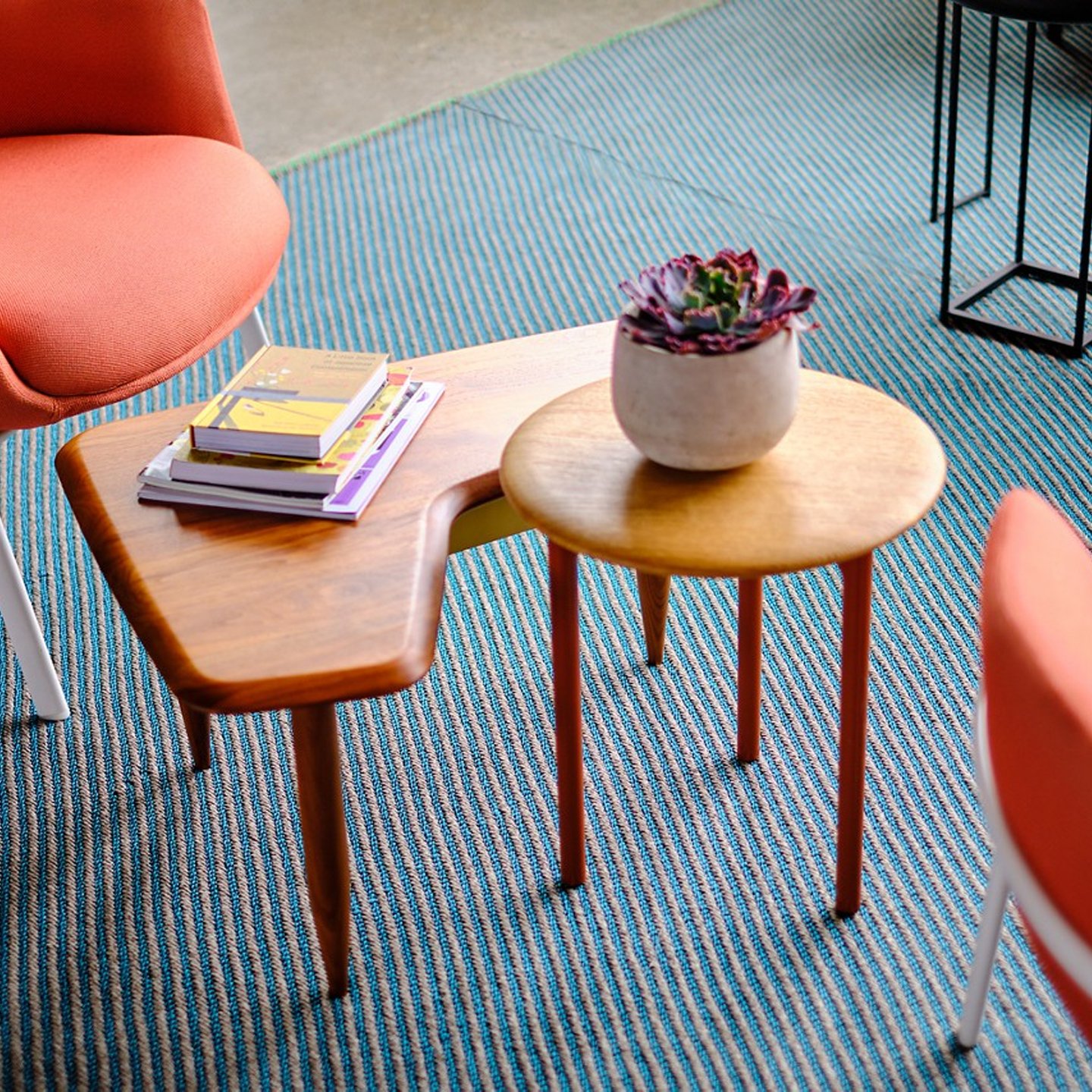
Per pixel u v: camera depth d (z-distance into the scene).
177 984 1.24
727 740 1.46
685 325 1.01
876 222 2.42
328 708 1.04
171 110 1.75
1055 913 0.81
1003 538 0.86
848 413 1.16
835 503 1.05
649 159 2.70
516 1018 1.19
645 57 3.13
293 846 1.37
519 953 1.24
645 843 1.35
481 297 2.31
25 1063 1.18
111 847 1.38
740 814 1.37
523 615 1.65
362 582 1.10
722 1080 1.12
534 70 3.13
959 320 2.12
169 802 1.43
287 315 2.31
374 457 1.23
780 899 1.28
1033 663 0.76
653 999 1.20
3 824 1.41
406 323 2.26
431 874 1.33
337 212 2.62
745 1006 1.18
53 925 1.30
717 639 1.59
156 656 1.05
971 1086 1.10
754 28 3.21
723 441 1.04
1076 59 2.87
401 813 1.40
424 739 1.48
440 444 1.27
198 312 1.52
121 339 1.44
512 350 1.42
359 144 2.87
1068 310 2.13
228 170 1.68
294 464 1.18
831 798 1.38
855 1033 1.16
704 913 1.27
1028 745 0.77
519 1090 1.13
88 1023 1.21
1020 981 1.18
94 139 1.74
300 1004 1.21
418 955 1.25
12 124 1.77
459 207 2.60
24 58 1.72
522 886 1.31
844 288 2.24
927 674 1.52
